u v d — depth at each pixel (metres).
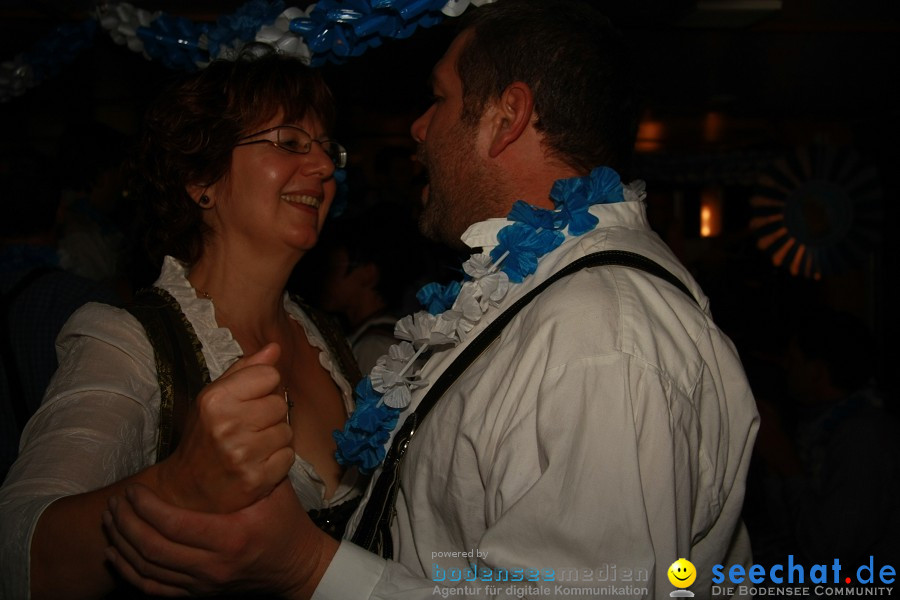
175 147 1.43
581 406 0.94
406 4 1.50
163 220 1.50
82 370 1.20
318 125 1.55
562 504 0.91
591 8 1.32
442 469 1.12
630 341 0.97
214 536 0.82
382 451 1.25
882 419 2.39
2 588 0.95
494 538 0.93
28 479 1.03
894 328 5.19
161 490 0.85
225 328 1.38
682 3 2.87
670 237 5.68
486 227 1.28
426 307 1.39
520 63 1.26
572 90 1.25
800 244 5.29
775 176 5.34
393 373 1.25
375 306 2.64
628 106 1.31
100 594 0.96
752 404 1.11
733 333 3.96
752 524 2.83
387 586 0.94
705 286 4.26
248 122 1.45
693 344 1.03
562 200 1.19
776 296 4.58
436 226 1.40
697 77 4.04
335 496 1.45
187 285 1.42
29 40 3.21
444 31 2.99
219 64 1.49
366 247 2.63
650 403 0.94
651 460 0.92
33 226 2.32
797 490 2.56
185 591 0.87
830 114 5.09
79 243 2.80
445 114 1.35
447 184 1.35
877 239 5.22
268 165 1.44
